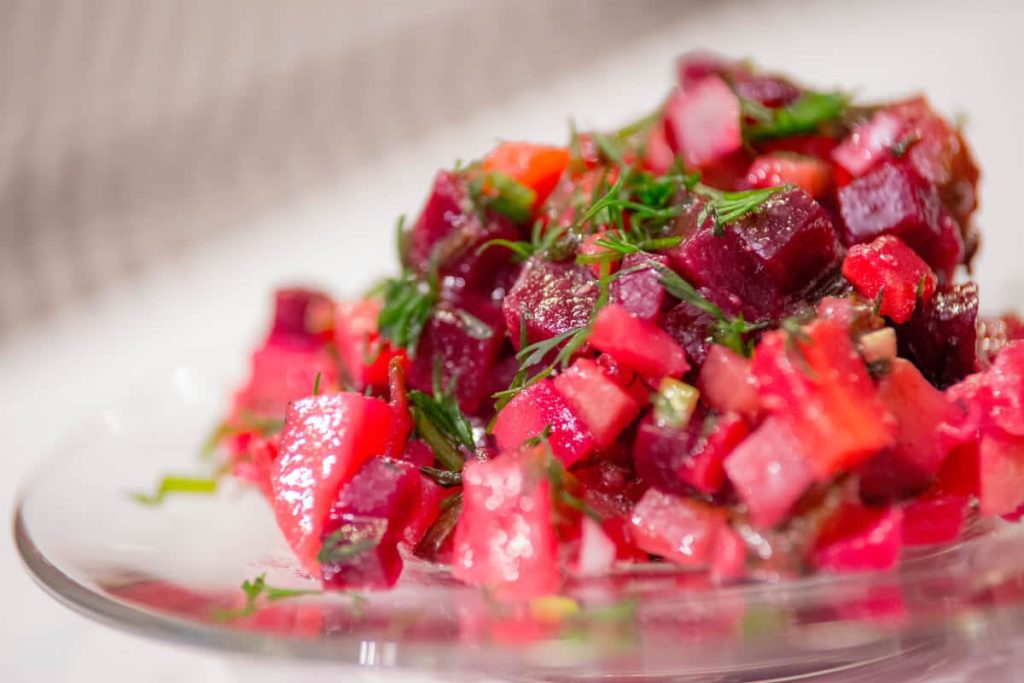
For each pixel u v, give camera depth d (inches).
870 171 6.4
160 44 20.0
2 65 18.5
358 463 6.1
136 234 17.3
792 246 6.0
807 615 5.2
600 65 20.5
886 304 6.0
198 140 19.4
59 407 11.4
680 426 5.7
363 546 5.8
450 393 6.7
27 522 6.6
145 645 7.3
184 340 12.7
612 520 5.8
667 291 5.9
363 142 19.5
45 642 7.4
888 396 5.6
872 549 5.4
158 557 6.4
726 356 5.7
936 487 5.8
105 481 7.3
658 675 5.8
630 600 5.4
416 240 7.1
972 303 6.1
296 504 6.0
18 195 17.9
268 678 6.8
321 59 21.5
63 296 15.4
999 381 5.7
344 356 7.3
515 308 6.4
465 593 5.7
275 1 21.1
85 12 19.2
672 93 7.3
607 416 5.9
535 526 5.6
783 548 5.5
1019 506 5.8
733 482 5.6
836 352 5.5
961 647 6.0
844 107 6.9
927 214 6.4
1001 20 18.1
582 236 6.4
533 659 5.1
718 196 6.3
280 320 8.0
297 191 18.2
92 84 19.2
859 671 5.9
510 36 22.4
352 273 13.6
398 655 5.2
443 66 21.5
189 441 7.9
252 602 5.7
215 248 16.5
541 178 7.0
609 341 5.9
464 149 17.6
